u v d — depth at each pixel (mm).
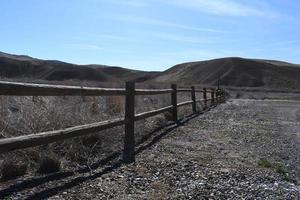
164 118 8523
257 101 25609
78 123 5082
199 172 4465
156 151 5492
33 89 3494
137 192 3686
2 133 4195
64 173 4062
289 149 6320
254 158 5438
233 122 9789
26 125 4551
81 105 5809
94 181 3906
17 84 3311
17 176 3844
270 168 4883
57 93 3855
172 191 3764
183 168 4605
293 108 17922
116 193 3617
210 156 5375
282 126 9648
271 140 7176
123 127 5953
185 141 6457
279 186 4078
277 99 32875
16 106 4988
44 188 3559
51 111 4930
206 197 3625
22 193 3375
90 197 3451
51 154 4281
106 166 4500
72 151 4641
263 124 9781
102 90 4750
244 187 3977
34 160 4281
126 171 4359
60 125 4793
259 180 4262
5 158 4062
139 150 5492
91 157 4820
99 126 4531
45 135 3584
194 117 10398
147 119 7738
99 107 6477
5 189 3438
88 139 5055
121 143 5699
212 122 9469
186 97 14258
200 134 7305
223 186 3977
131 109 5398
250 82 111562
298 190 3977
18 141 3264
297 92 68125
